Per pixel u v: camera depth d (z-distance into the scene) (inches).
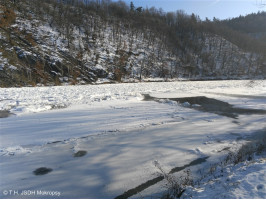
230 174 154.6
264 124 342.0
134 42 2076.8
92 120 336.8
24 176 171.9
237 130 308.2
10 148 224.2
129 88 819.4
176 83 1176.2
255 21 4783.5
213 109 456.8
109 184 163.0
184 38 2805.1
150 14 3496.6
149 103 502.6
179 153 223.1
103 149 228.7
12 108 402.9
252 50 2903.5
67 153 217.2
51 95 571.2
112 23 2317.9
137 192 153.6
